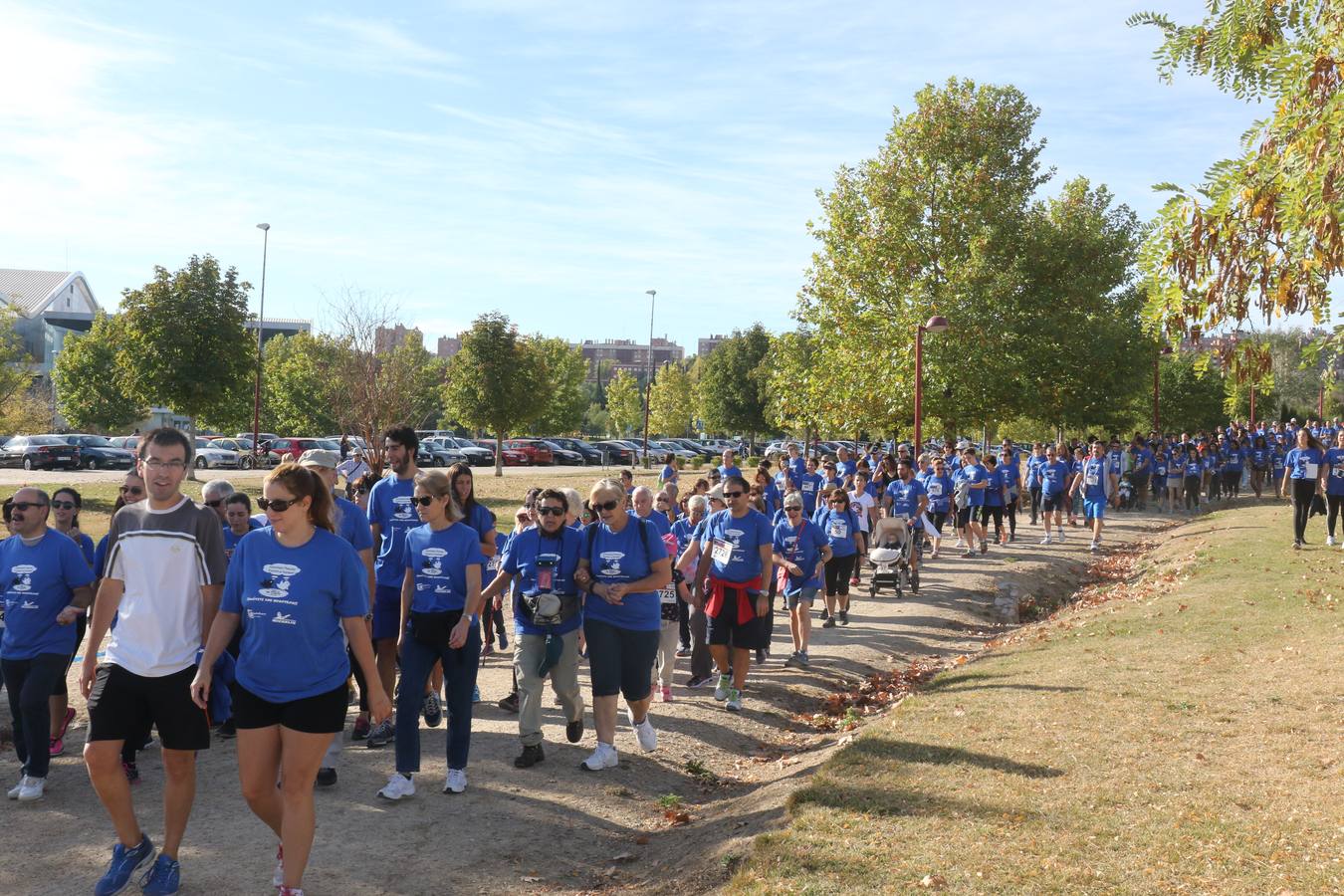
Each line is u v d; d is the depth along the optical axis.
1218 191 5.41
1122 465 30.56
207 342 38.25
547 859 5.73
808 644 12.36
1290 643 9.96
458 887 5.27
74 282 97.19
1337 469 17.69
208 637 4.81
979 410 31.75
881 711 9.39
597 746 7.30
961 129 31.72
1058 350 32.66
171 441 4.98
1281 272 5.39
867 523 16.33
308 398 63.56
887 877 4.73
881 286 31.94
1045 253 33.16
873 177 32.31
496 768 7.12
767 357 68.75
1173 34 6.51
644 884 5.36
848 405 32.44
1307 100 5.39
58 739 7.36
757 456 70.19
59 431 68.31
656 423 88.06
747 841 5.41
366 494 10.49
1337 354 5.50
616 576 7.19
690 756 7.95
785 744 8.61
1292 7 6.20
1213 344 5.77
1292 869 4.69
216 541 5.09
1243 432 35.09
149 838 5.27
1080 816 5.45
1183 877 4.65
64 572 6.58
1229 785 5.88
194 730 4.96
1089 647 10.58
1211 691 8.22
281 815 4.91
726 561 9.13
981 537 20.92
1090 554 21.42
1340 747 6.51
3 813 6.16
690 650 11.95
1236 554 17.39
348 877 5.27
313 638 4.68
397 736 6.45
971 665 10.42
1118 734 7.06
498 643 12.02
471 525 7.70
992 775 6.24
